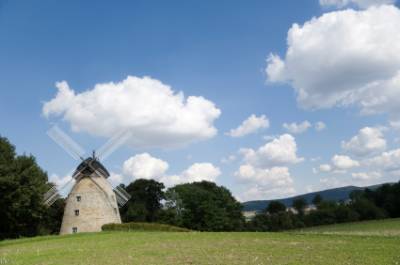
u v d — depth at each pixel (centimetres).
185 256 3162
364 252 3073
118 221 7312
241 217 11675
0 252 4088
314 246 3566
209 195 10950
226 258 2992
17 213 7406
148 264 2839
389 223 9500
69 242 4728
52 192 7581
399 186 13550
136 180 11588
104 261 3062
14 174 7362
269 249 3444
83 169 7075
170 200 11062
